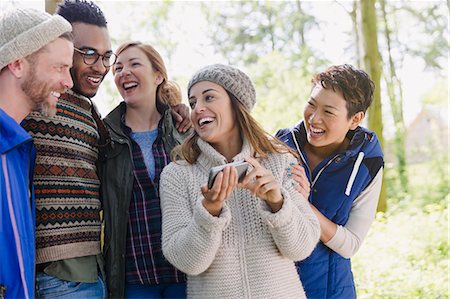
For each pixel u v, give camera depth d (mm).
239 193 2293
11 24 2176
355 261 5656
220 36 18016
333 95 2648
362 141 2779
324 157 2834
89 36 2656
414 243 6270
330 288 2668
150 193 2820
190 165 2391
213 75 2350
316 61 15602
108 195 2775
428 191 11938
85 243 2531
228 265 2199
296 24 17109
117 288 2711
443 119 17453
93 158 2715
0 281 2039
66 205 2475
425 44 17188
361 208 2777
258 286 2180
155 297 2783
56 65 2240
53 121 2506
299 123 2879
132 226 2783
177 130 3051
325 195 2715
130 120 3070
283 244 2141
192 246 2082
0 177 2080
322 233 2588
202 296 2217
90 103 2777
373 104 8852
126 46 3090
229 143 2438
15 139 2129
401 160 12500
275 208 2139
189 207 2289
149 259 2756
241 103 2393
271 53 9727
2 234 2062
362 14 9008
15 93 2201
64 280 2457
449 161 13344
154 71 3098
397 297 4660
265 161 2375
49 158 2465
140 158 2877
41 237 2400
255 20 17938
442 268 5387
